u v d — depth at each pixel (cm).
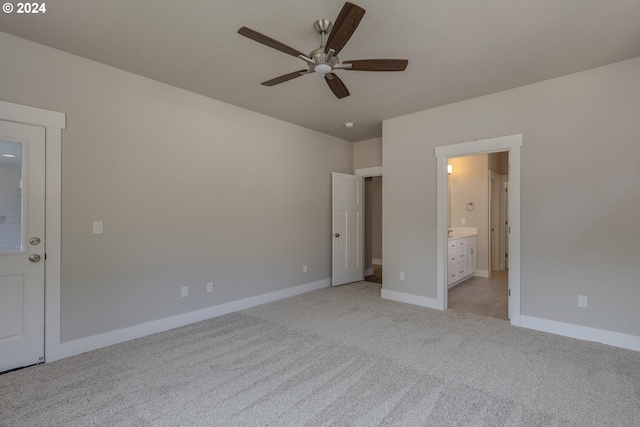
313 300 421
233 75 296
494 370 231
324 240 500
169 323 317
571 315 294
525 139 318
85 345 263
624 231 271
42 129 245
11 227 234
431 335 298
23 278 237
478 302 412
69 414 181
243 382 215
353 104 371
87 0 193
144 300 299
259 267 404
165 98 314
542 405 189
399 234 416
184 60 268
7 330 231
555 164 302
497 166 654
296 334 301
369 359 249
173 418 178
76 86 260
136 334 293
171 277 319
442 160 377
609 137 277
